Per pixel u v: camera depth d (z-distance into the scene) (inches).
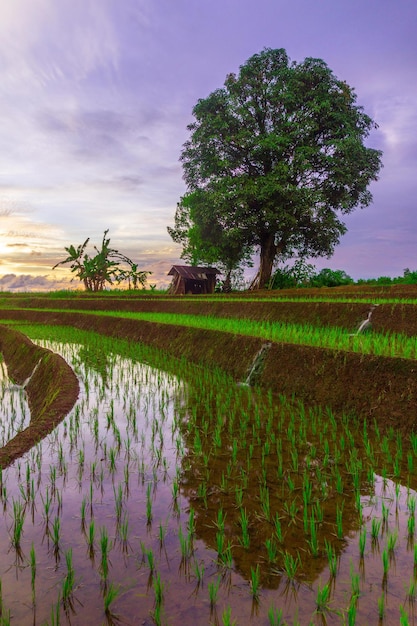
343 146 1095.0
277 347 340.8
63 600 98.1
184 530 127.3
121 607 95.7
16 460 185.2
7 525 131.0
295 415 253.9
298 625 90.4
